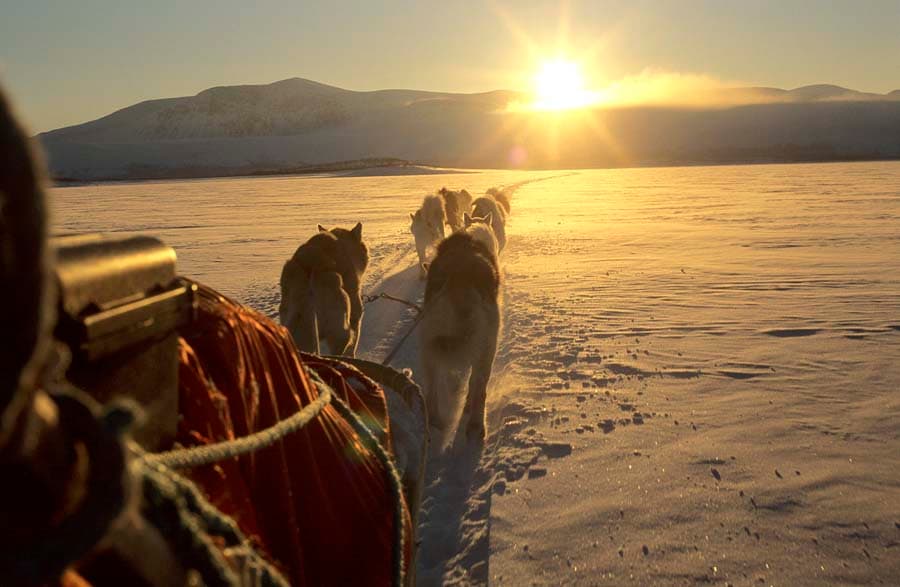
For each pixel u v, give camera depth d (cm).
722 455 543
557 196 4434
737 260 1514
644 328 952
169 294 123
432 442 598
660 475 516
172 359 127
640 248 1791
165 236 2344
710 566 402
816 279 1248
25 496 57
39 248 55
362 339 977
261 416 164
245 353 166
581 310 1083
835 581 383
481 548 441
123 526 70
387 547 193
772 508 461
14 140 54
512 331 977
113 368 109
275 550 152
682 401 668
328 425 195
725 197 3841
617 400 680
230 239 2227
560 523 459
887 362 757
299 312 610
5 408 53
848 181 5150
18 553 56
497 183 6469
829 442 559
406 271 1541
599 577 398
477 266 611
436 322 588
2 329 53
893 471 505
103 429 64
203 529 93
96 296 106
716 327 938
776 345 841
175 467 112
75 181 11338
